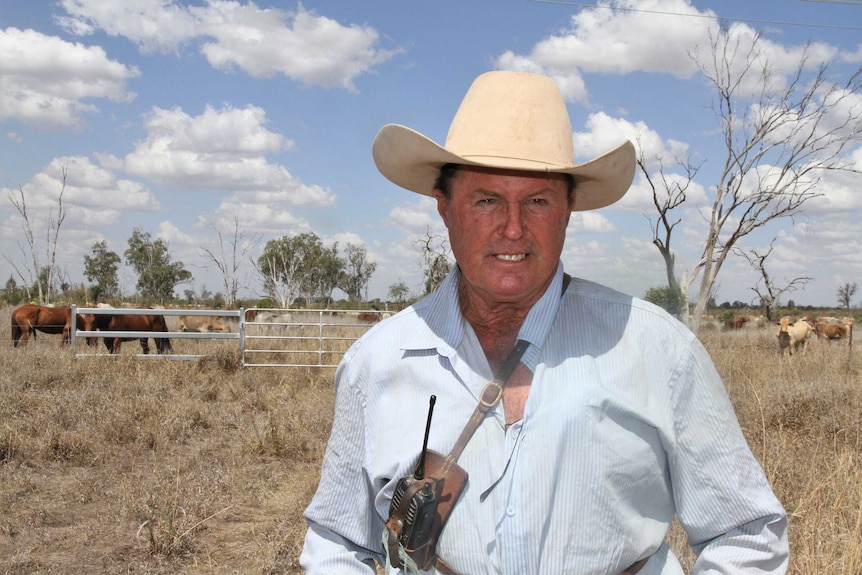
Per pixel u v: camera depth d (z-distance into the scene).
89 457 6.67
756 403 7.39
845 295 62.69
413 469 1.49
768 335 21.94
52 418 7.73
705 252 18.73
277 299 48.47
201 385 10.29
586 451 1.41
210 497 5.42
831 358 12.73
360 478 1.67
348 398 1.68
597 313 1.53
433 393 1.53
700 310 18.55
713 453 1.47
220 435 7.75
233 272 41.16
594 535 1.41
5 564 4.39
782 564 1.47
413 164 1.69
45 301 34.19
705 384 1.48
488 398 1.47
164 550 4.60
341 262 57.28
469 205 1.54
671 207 17.73
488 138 1.55
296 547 4.61
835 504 3.52
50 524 5.08
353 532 1.69
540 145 1.54
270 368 12.21
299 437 7.25
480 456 1.45
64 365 10.80
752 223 17.89
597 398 1.42
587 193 1.76
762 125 17.41
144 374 10.45
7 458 6.49
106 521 5.10
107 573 4.32
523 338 1.50
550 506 1.40
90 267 55.75
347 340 14.37
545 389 1.45
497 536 1.42
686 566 3.20
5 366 10.56
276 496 5.59
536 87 1.59
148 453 6.96
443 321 1.58
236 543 4.77
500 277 1.49
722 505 1.47
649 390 1.46
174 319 21.94
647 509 1.51
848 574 3.05
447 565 1.47
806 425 6.78
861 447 5.79
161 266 54.28
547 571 1.40
